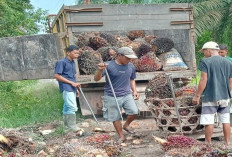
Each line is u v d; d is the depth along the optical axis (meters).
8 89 11.68
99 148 5.12
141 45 8.88
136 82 8.76
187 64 8.98
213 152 4.37
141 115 8.36
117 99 6.11
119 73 6.02
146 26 8.59
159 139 5.29
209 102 5.51
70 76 6.78
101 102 8.40
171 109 5.81
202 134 5.96
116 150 5.24
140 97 8.34
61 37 9.13
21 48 9.86
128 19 8.48
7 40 9.85
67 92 6.73
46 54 9.84
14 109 9.01
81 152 4.84
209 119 5.54
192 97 5.76
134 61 8.50
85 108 8.29
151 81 6.34
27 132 6.62
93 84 8.55
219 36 19.95
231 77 5.65
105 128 7.34
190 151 4.65
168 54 8.88
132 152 5.59
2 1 14.36
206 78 5.45
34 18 16.56
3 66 9.86
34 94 10.98
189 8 8.72
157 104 6.04
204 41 21.31
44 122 7.88
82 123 7.67
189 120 5.83
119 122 6.19
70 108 6.79
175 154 4.68
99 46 8.75
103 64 5.91
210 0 19.05
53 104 9.38
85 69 8.20
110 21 8.37
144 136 6.48
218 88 5.49
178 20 8.70
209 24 19.00
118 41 9.18
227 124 5.62
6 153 5.07
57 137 6.57
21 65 9.89
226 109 5.63
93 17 8.26
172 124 5.89
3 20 13.98
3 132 5.52
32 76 9.91
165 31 9.71
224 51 7.03
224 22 19.53
